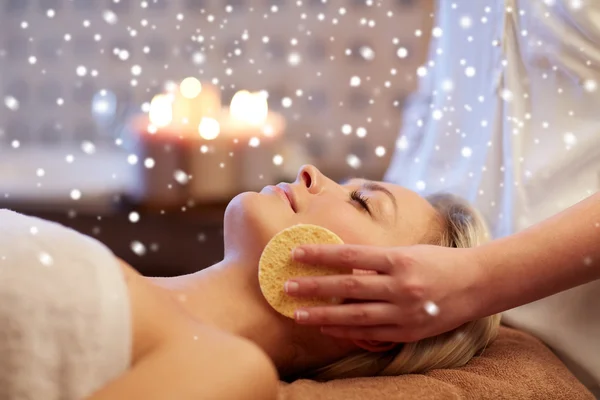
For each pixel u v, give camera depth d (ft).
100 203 8.02
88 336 2.48
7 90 10.02
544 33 4.25
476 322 3.52
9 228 2.73
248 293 3.22
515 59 4.48
